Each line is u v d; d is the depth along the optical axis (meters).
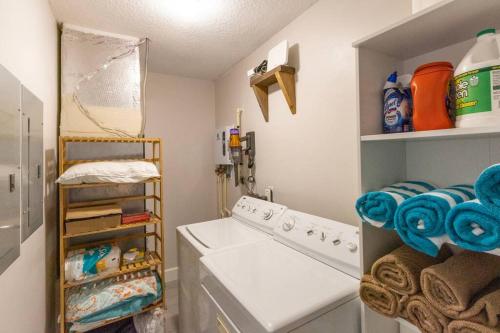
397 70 0.97
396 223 0.72
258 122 2.14
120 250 1.76
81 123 1.69
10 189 0.87
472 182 0.84
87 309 1.46
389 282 0.80
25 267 1.05
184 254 1.63
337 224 1.21
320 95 1.52
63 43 1.67
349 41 1.34
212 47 2.09
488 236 0.54
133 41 1.87
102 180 1.47
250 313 0.82
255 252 1.28
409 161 1.00
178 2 1.50
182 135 2.79
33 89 1.17
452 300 0.65
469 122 0.63
